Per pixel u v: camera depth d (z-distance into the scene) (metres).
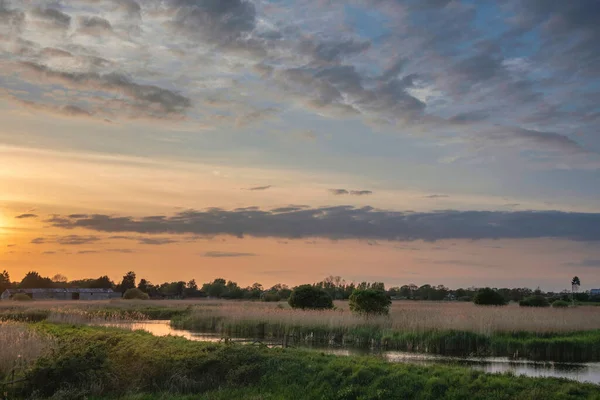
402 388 16.47
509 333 31.45
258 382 18.08
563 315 37.78
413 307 56.28
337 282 111.69
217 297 130.25
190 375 18.25
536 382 16.62
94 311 55.56
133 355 19.67
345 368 18.09
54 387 16.83
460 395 15.87
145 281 149.38
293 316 39.06
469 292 119.88
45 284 152.75
